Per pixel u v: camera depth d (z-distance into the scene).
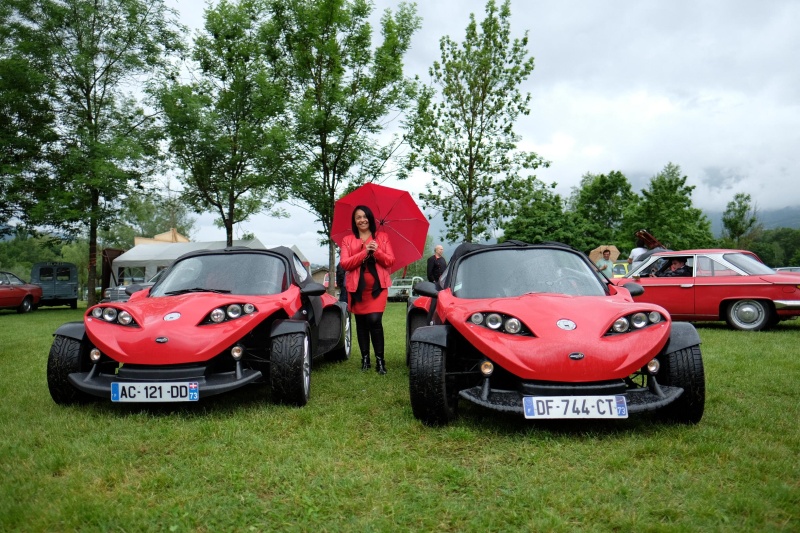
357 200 5.89
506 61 19.97
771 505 2.31
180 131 19.91
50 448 3.12
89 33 21.44
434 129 20.02
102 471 2.76
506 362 3.26
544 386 3.21
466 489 2.54
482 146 20.02
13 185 21.48
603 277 4.28
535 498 2.40
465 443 3.20
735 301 8.92
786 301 8.48
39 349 7.89
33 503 2.39
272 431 3.47
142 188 22.28
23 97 20.98
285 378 4.00
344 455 3.01
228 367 4.28
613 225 49.53
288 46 19.42
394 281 23.20
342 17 18.27
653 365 3.32
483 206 20.38
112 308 4.05
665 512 2.27
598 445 3.10
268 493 2.53
